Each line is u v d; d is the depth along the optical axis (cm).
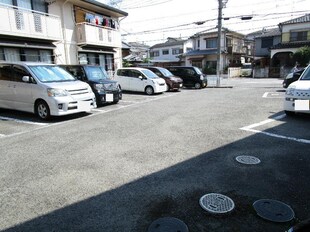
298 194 268
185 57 3431
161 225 224
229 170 331
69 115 729
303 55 2322
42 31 1111
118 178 315
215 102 912
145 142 458
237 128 536
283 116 638
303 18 2552
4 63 721
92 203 261
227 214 237
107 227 223
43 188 295
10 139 497
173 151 407
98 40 1409
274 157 370
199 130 529
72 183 305
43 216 242
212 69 3086
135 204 257
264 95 1074
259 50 3055
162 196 271
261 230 215
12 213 247
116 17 1659
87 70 895
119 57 1695
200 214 239
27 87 673
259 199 260
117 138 488
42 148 437
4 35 994
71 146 444
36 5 1163
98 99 838
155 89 1184
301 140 444
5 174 334
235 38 3325
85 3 1350
